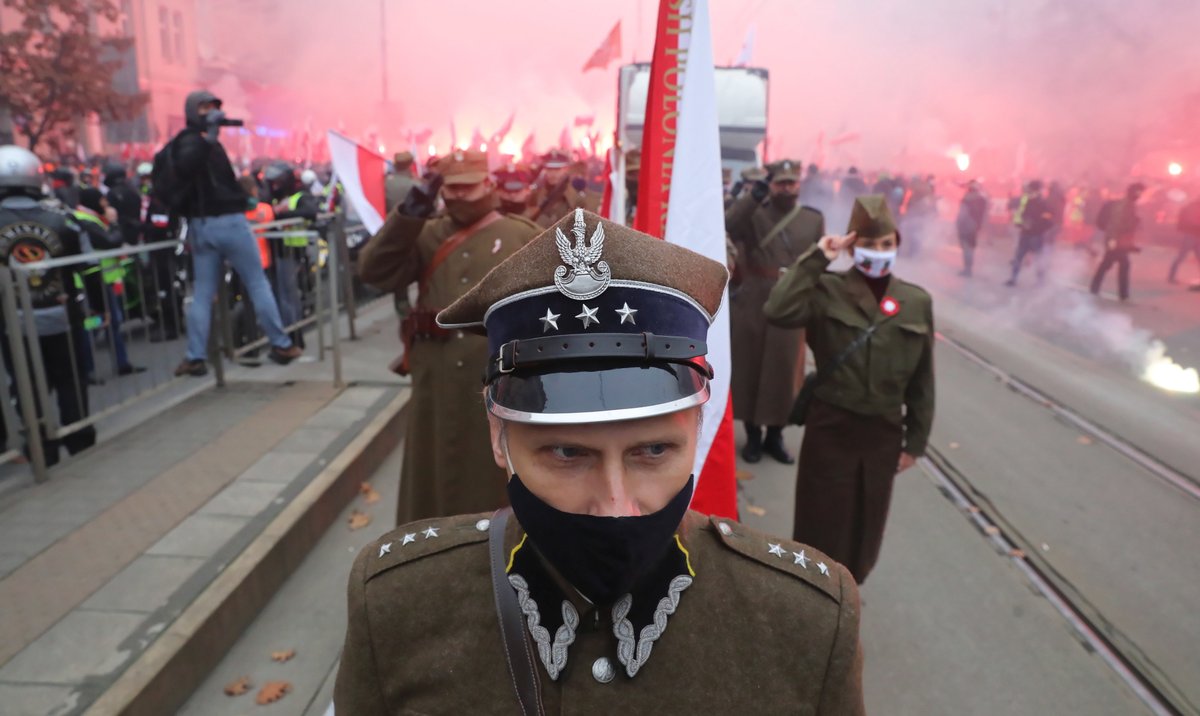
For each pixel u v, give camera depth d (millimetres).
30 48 17656
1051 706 2846
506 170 4059
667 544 847
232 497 3760
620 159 2992
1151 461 5113
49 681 2432
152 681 2465
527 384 777
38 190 4055
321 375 5934
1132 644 3205
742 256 5004
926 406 3006
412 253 2984
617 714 843
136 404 5211
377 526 3957
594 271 785
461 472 2951
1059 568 3793
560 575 874
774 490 4711
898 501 4516
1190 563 3850
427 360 2979
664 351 776
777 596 884
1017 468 4984
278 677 2803
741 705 847
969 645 3193
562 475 793
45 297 4012
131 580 3004
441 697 870
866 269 2932
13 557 3166
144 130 28359
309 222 6738
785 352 4965
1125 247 11273
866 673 3016
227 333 5797
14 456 3889
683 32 2100
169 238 8094
